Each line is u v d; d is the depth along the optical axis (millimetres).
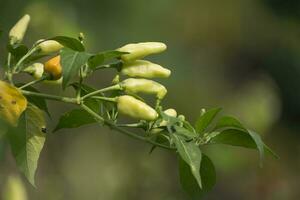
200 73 10695
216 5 10945
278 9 12094
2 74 5844
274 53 12242
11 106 3555
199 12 10617
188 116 10102
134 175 9984
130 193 9914
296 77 12203
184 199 10062
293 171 11578
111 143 9844
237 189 10758
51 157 9195
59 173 9203
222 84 11258
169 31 9914
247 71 11914
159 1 9648
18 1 8039
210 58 11078
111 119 3639
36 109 3754
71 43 3516
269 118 11055
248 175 10766
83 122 3834
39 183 8984
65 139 9344
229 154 10133
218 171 10367
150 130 3594
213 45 11102
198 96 10344
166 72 3672
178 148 3387
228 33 11383
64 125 3838
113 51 3461
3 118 3561
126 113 3557
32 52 3662
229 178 10727
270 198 11000
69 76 3309
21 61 3650
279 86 12281
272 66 12289
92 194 9602
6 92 3555
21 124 3746
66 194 9305
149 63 3695
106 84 8953
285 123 12203
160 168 10078
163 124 3568
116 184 9836
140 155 10008
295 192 11219
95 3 8977
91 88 3703
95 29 8953
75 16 8734
